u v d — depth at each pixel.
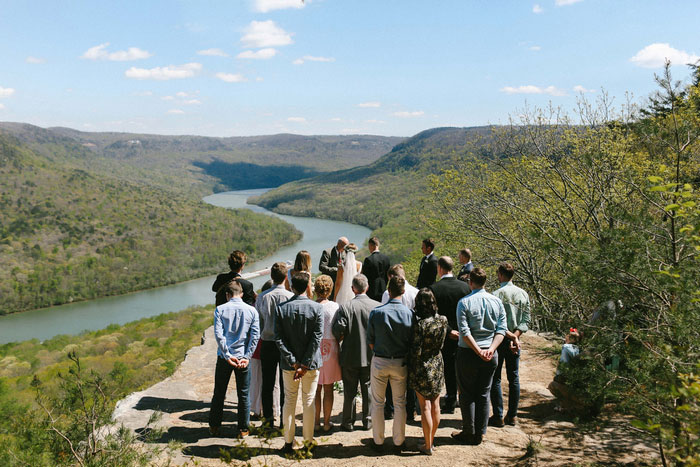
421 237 16.56
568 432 4.36
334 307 4.42
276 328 4.04
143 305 115.56
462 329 4.01
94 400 3.52
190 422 4.83
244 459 3.51
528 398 5.40
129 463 3.38
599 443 4.07
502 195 12.34
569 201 11.09
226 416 5.06
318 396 4.52
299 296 4.05
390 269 4.52
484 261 13.16
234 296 4.34
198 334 77.44
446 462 3.78
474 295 4.09
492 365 4.07
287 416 4.03
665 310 3.39
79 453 3.42
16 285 120.94
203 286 136.50
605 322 3.55
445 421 4.83
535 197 11.84
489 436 4.34
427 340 3.84
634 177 4.68
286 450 4.03
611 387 3.40
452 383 4.99
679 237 3.57
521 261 11.41
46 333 93.94
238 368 4.28
